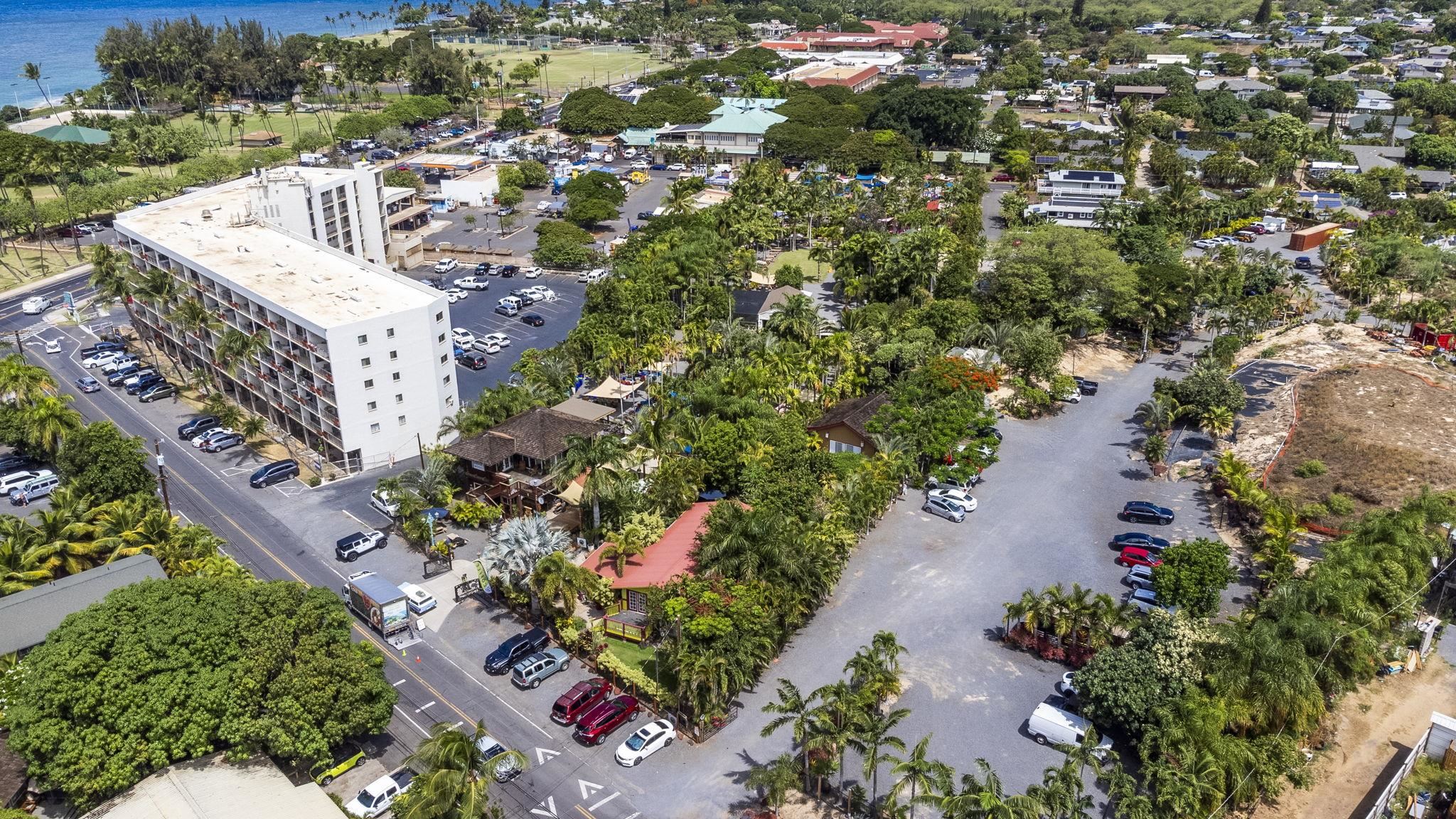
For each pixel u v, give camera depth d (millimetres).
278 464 120875
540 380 131375
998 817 61469
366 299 128500
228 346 129250
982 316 163375
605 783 73625
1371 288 182875
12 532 92062
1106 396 146750
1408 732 79250
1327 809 71188
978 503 115062
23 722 66562
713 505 102000
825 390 134000
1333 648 78500
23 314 179500
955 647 89188
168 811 65062
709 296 164375
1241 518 110375
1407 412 130625
